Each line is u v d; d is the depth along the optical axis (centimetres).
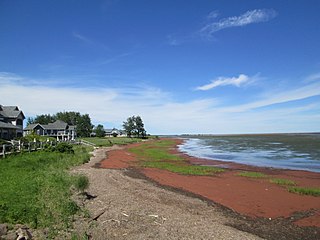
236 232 1221
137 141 11494
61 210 1265
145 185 2234
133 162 4009
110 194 1773
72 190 1744
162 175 2820
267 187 2272
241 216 1521
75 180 1900
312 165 3700
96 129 13800
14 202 1269
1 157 2656
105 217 1295
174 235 1123
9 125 5231
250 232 1281
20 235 955
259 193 2056
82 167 3098
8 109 6244
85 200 1580
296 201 1836
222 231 1215
